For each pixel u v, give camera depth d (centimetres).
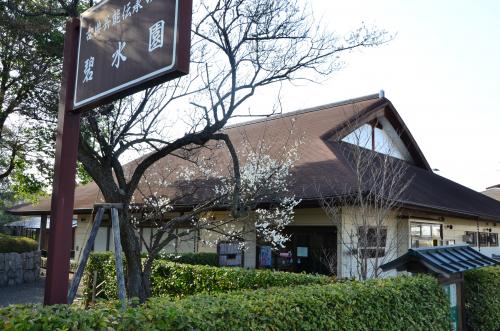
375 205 780
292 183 982
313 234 1025
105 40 320
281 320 337
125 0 305
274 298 359
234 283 756
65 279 317
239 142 1380
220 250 1085
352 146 1159
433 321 528
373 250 874
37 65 862
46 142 1177
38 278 1495
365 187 822
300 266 1037
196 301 328
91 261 1049
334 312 388
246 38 623
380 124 1460
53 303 309
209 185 899
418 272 598
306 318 362
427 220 1248
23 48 870
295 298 367
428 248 613
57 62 874
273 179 837
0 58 925
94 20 336
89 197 1510
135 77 285
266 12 635
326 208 913
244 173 773
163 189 1012
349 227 937
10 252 1394
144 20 286
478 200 1633
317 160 1116
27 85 873
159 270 878
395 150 1555
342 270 927
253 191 700
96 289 1021
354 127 1254
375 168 964
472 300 696
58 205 325
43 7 817
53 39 855
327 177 989
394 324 459
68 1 717
